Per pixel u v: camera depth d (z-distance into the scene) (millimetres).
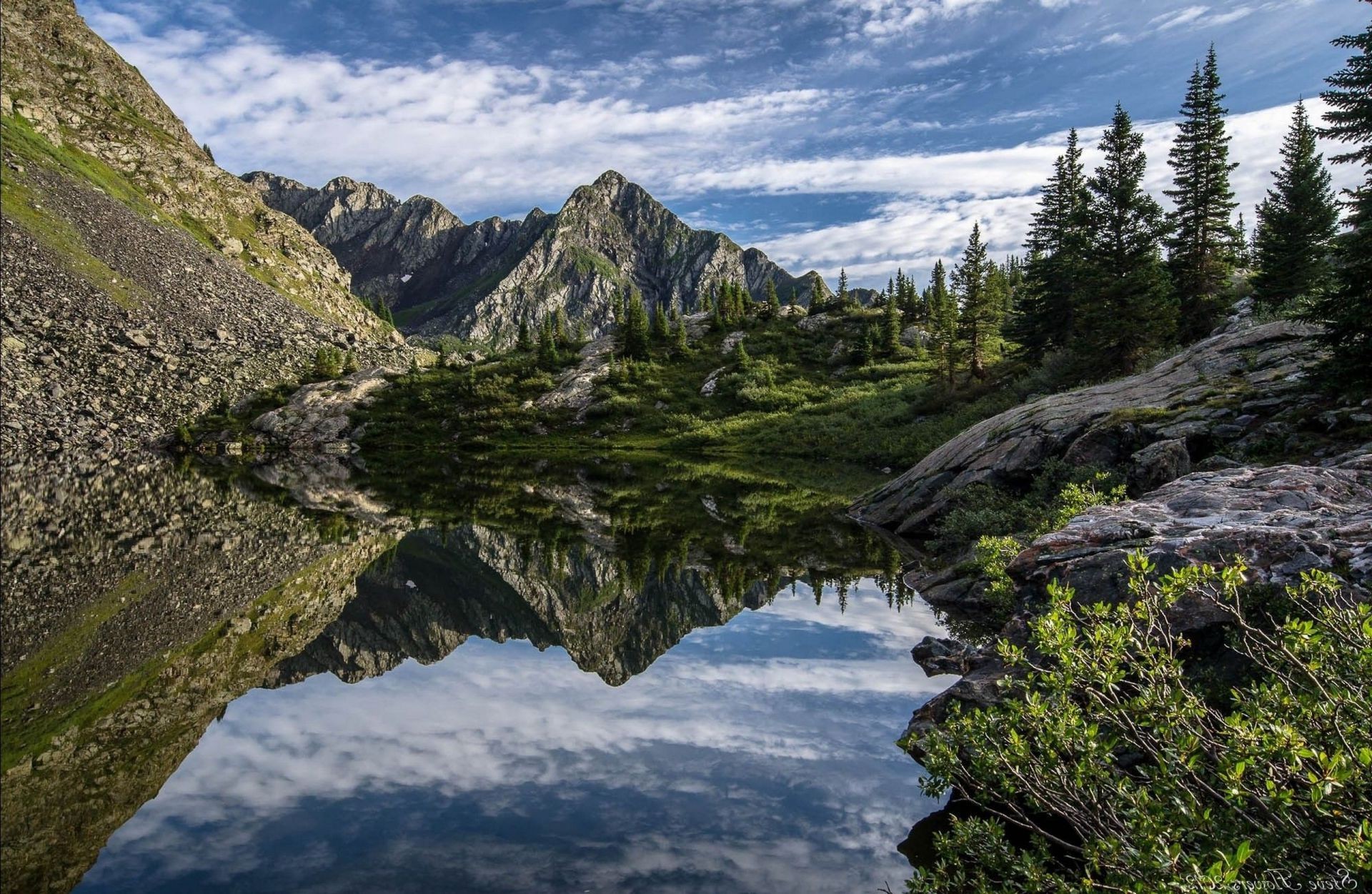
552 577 26797
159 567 23312
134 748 10758
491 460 82375
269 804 9148
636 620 19734
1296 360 24984
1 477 44531
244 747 10945
